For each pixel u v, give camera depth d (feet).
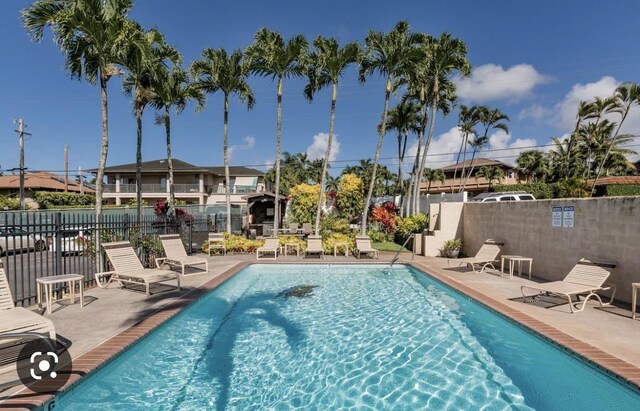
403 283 33.99
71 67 30.73
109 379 14.11
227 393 13.69
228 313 24.03
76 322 18.45
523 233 34.55
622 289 22.88
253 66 54.13
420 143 75.41
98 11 28.07
